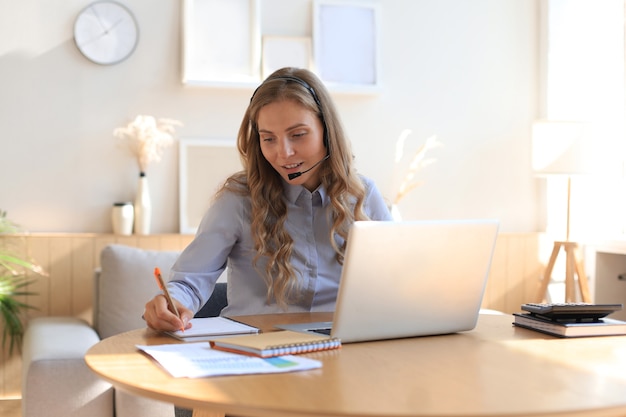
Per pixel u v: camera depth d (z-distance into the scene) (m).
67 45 4.29
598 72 4.62
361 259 1.68
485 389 1.32
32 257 4.14
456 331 1.89
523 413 1.17
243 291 2.25
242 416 1.29
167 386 1.33
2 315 4.07
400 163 4.78
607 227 4.61
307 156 2.13
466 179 4.89
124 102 4.37
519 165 4.97
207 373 1.40
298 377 1.40
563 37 4.82
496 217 4.94
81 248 4.18
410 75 4.80
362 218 2.26
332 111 2.19
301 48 4.59
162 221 4.43
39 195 4.26
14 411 3.88
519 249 4.82
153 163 4.42
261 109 2.11
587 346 1.73
